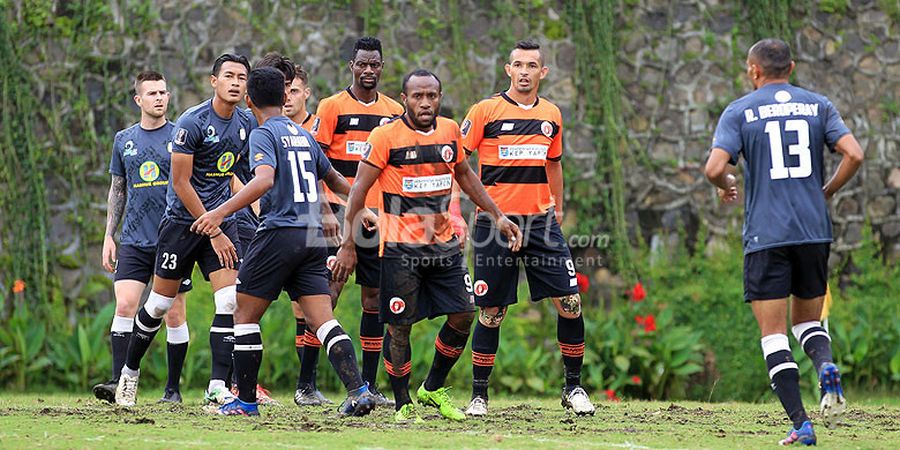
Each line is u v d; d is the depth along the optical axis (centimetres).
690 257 4212
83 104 4050
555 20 4228
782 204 1961
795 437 1917
